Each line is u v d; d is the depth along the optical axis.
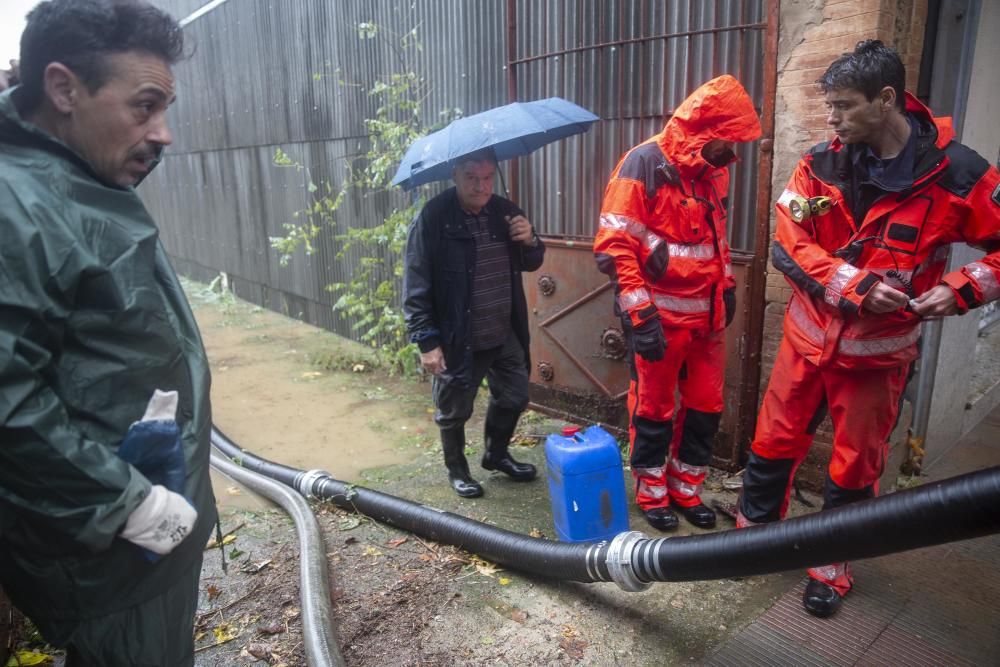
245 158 8.59
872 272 2.27
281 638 2.48
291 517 3.39
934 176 2.19
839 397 2.47
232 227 9.39
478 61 4.88
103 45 1.22
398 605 2.68
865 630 2.48
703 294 3.00
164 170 11.38
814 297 2.47
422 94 5.47
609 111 4.04
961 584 2.73
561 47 4.23
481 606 2.67
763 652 2.38
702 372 3.16
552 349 4.55
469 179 3.13
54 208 1.20
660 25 3.71
